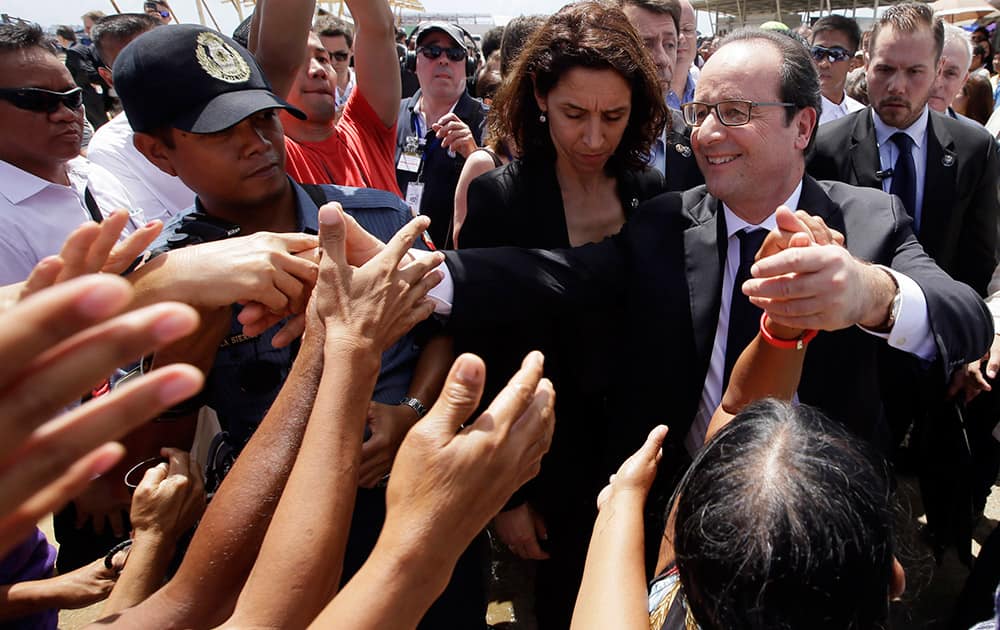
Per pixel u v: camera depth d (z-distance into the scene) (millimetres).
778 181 1706
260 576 858
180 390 430
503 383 2074
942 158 2902
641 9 3107
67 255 911
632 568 1043
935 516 2754
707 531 851
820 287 1219
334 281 1096
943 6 10664
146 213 2855
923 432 2723
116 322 402
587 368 2053
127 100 1506
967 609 1960
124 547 1507
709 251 1786
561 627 2244
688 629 1020
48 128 2363
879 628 875
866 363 1701
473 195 2141
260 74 1589
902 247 1697
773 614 820
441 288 1749
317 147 2605
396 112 2826
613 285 1897
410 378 1752
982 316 1519
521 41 2820
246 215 1637
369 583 802
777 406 957
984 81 5254
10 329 361
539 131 2107
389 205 1811
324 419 969
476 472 833
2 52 2285
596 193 2182
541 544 2342
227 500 1017
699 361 1765
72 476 422
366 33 2576
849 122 3102
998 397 2701
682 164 2695
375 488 1588
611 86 1860
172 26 1505
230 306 1323
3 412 386
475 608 1770
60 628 2764
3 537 422
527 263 1823
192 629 976
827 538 790
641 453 1222
